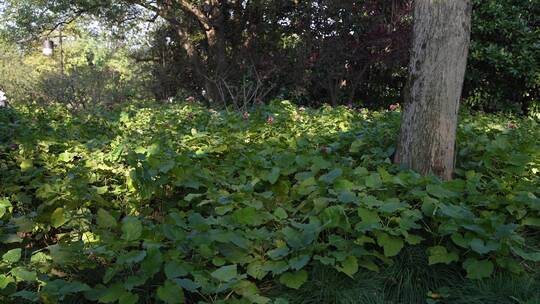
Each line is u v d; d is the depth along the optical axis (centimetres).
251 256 316
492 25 1101
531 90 1145
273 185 410
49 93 1758
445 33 409
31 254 346
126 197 404
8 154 499
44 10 1570
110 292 279
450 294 305
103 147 528
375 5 1252
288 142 520
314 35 1322
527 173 438
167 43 1684
